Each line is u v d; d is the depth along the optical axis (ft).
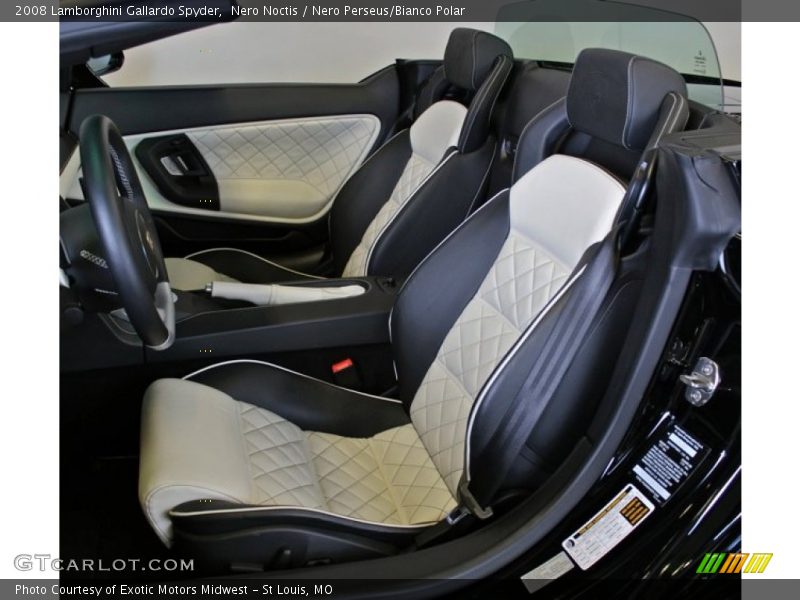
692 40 4.65
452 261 4.32
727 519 3.02
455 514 3.59
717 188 2.74
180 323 4.58
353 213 6.22
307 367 4.87
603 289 3.25
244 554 3.30
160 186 6.39
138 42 4.08
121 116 6.14
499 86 5.14
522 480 3.58
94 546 4.10
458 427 3.99
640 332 3.07
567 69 5.28
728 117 3.63
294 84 6.59
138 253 3.30
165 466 3.42
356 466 4.30
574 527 3.33
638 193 3.23
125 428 4.51
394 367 4.75
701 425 3.06
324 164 6.82
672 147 2.84
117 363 4.32
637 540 3.21
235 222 6.71
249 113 6.46
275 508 3.33
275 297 4.96
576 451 3.36
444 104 5.74
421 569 3.28
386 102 6.84
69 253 3.56
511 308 3.92
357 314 4.82
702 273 2.94
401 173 6.05
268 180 6.72
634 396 3.14
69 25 3.80
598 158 3.92
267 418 4.33
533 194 3.99
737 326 2.90
